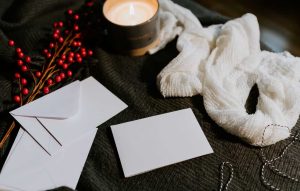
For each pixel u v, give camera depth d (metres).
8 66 0.66
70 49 0.67
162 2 0.73
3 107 0.60
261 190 0.50
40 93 0.62
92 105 0.61
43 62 0.64
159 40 0.69
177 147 0.55
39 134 0.56
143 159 0.54
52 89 0.63
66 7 0.74
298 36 1.00
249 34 0.66
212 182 0.51
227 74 0.62
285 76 0.60
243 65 0.63
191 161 0.54
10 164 0.52
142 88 0.64
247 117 0.54
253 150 0.54
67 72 0.63
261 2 1.10
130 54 0.68
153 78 0.65
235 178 0.52
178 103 0.61
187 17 0.70
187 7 0.77
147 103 0.62
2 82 0.63
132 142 0.56
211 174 0.52
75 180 0.52
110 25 0.62
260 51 0.65
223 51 0.63
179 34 0.70
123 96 0.62
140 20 0.67
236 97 0.58
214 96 0.59
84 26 0.70
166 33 0.69
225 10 1.09
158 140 0.56
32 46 0.69
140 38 0.64
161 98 0.62
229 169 0.52
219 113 0.56
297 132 0.56
